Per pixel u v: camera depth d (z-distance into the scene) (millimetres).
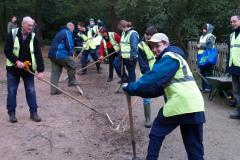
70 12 31125
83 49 15398
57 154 6539
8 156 6402
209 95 10672
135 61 10477
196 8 17844
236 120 8578
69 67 11391
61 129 7781
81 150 6742
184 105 5184
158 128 5387
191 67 14766
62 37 11047
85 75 15227
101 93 11578
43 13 33094
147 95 5285
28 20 7703
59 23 33406
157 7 17844
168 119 5312
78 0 30438
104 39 16156
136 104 10141
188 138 5434
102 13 30016
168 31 18562
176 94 5195
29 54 7871
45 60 20531
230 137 7426
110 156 6508
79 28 18625
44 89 11961
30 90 8203
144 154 6605
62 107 9648
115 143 7121
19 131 7566
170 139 7312
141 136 7512
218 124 8258
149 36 7207
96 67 16703
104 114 9062
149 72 5176
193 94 5230
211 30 11562
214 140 7266
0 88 12000
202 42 11453
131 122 6238
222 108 9688
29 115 8711
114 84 13156
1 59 20750
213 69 12641
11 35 7789
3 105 9633
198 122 5250
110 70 13695
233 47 8758
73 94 11266
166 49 5273
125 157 6473
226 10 17594
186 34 18172
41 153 6559
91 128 7949
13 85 8055
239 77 8727
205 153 6648
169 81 5211
